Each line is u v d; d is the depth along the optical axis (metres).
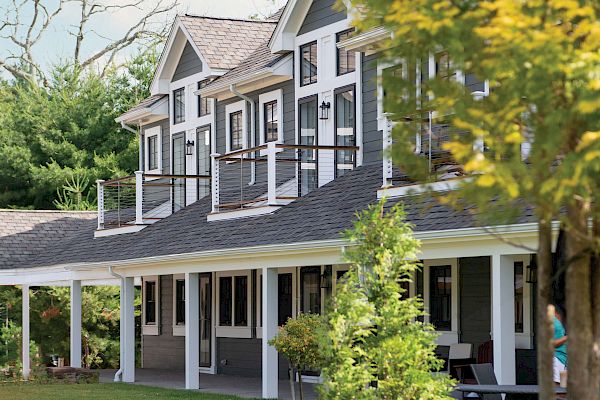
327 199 22.55
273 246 19.91
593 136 6.41
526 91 6.75
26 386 27.09
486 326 20.59
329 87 26.08
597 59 6.48
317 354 17.88
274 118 28.59
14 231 34.88
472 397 14.92
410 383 11.20
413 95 7.61
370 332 11.64
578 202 7.44
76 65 55.09
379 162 24.06
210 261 22.94
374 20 7.68
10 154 49.44
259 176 29.19
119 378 28.28
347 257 11.91
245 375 29.06
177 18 33.09
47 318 36.09
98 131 50.91
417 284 22.39
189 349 24.41
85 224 36.19
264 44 31.11
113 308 37.31
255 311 28.69
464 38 6.91
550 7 6.73
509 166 6.78
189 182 33.16
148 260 25.02
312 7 26.83
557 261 8.97
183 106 33.94
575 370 7.62
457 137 7.35
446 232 15.29
